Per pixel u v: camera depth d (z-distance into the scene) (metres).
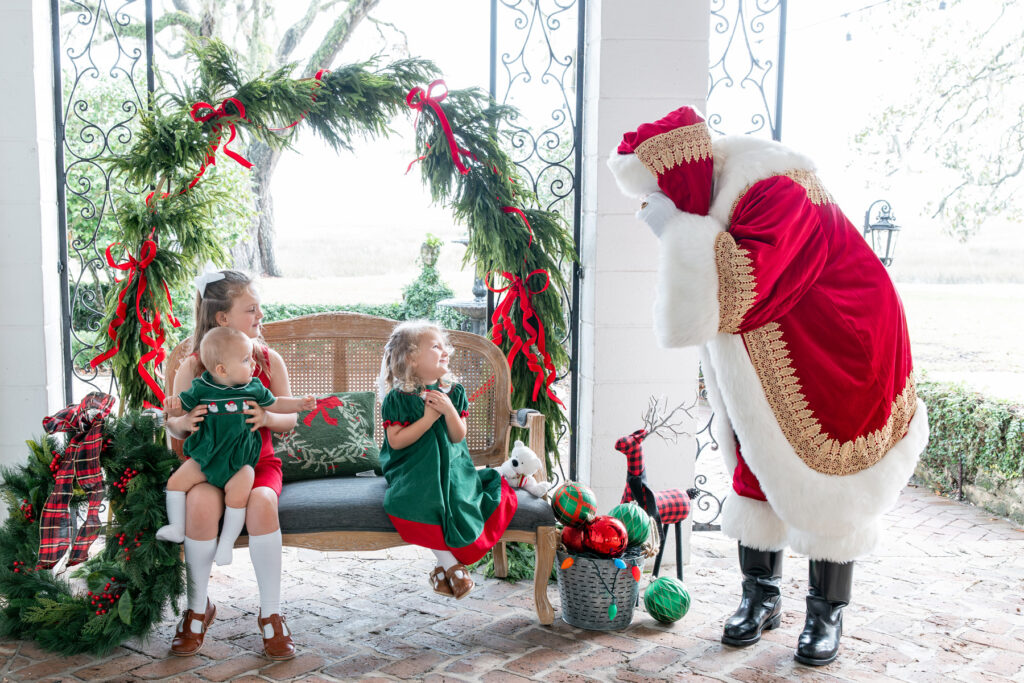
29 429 3.28
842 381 2.46
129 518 2.65
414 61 3.23
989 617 3.00
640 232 3.34
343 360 3.28
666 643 2.77
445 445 2.78
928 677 2.54
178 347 2.98
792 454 2.50
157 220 3.03
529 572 3.31
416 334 2.79
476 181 3.26
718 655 2.68
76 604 2.65
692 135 2.54
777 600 2.87
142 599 2.60
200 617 2.64
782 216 2.40
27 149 3.17
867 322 2.47
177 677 2.48
